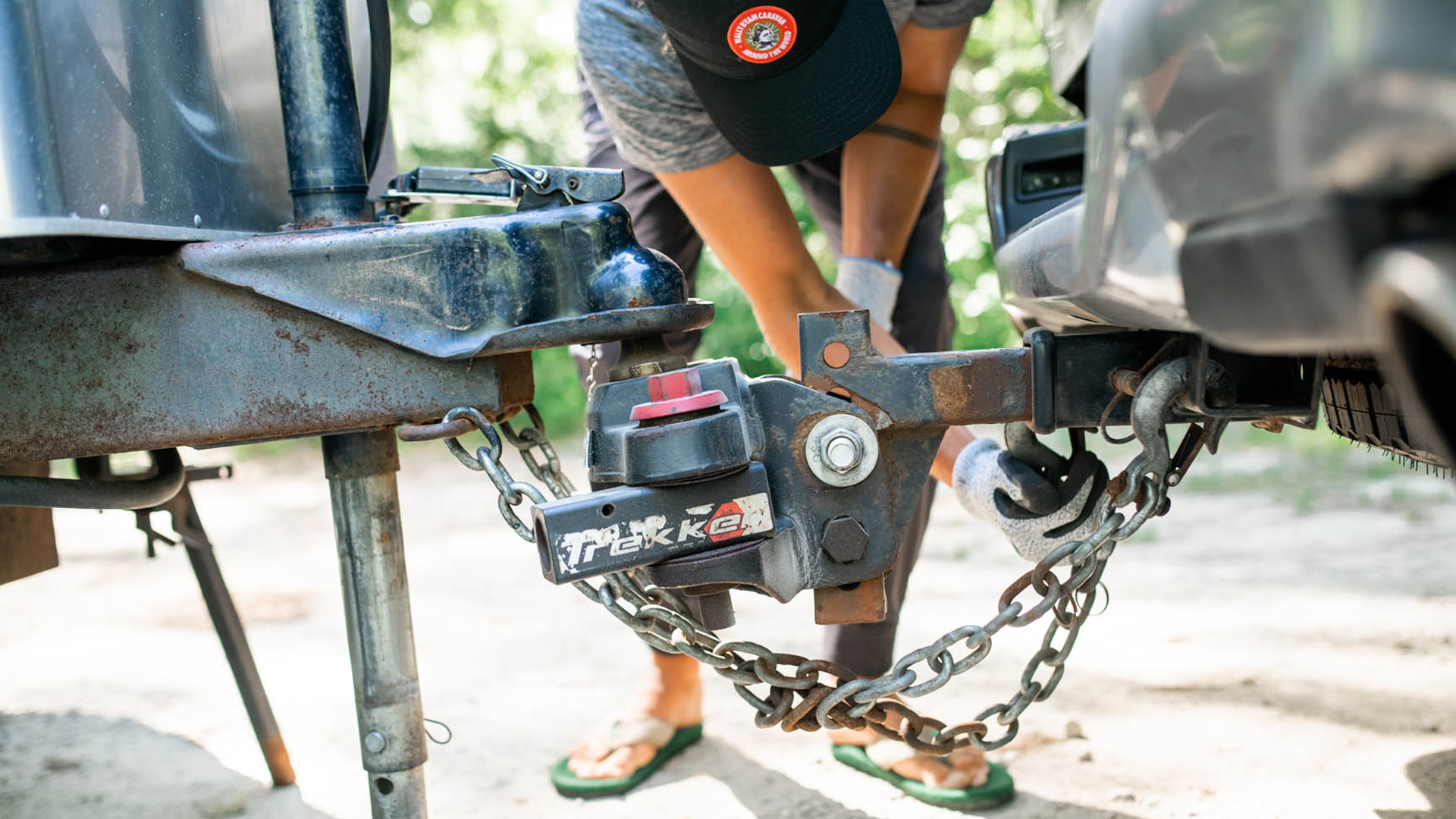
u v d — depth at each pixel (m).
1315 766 1.99
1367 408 1.42
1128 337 1.31
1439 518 3.71
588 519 1.17
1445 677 2.34
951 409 1.32
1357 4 0.71
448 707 2.64
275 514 5.46
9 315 1.30
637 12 1.77
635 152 1.86
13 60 1.07
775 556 1.24
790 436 1.27
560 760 2.29
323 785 2.22
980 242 7.80
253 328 1.30
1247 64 0.81
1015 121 8.22
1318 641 2.63
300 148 1.47
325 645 3.16
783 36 1.43
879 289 2.04
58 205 1.09
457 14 11.08
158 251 1.31
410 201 1.71
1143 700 2.37
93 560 4.45
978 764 2.06
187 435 1.31
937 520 4.47
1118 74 1.01
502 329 1.29
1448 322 0.63
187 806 2.14
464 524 4.94
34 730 2.57
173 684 2.87
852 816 2.00
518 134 11.27
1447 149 0.67
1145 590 3.15
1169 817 1.87
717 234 1.88
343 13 1.50
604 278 1.30
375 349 1.30
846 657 2.19
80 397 1.31
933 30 2.04
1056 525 1.39
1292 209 0.78
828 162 2.55
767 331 1.95
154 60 1.28
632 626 1.28
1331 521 3.80
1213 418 1.27
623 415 1.25
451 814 2.09
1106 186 1.04
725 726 2.48
